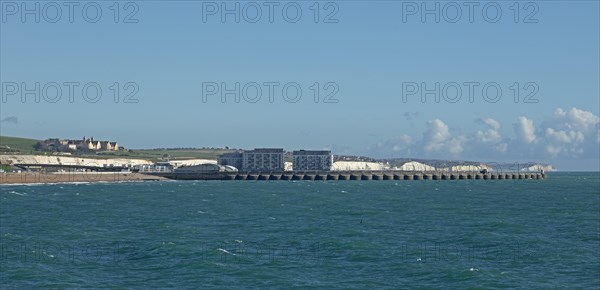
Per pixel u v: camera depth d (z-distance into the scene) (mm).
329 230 115125
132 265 81125
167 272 77250
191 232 110875
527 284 72750
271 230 115188
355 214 147250
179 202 184000
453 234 110938
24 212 149500
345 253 90125
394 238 105688
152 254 87938
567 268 81688
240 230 115000
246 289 69812
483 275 75625
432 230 116812
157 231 112500
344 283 72750
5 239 101312
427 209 162750
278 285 71500
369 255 88625
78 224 124375
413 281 73812
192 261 82625
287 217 139125
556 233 113438
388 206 172125
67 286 70125
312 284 72125
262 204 177625
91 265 80938
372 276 76125
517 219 136625
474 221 132375
